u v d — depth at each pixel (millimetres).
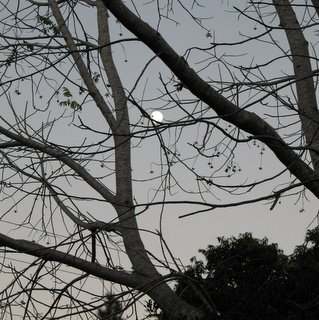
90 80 9094
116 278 8266
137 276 8273
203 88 6355
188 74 6270
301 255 8711
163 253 6547
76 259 8227
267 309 7953
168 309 8047
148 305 8414
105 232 8609
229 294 8117
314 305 7742
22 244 8180
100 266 8312
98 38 9570
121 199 8641
